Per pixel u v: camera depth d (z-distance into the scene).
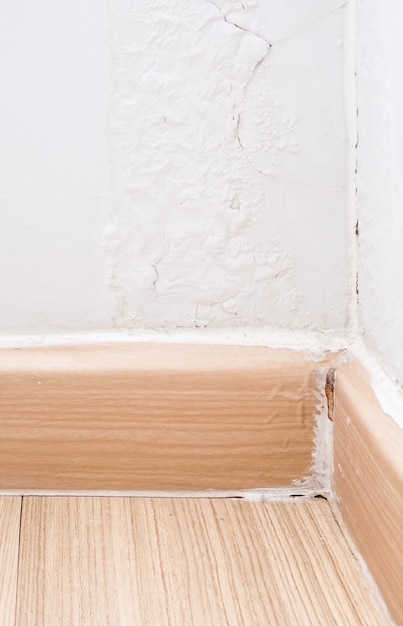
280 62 0.67
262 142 0.69
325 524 0.69
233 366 0.70
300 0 0.66
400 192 0.57
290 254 0.71
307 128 0.69
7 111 0.67
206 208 0.70
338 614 0.57
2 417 0.72
